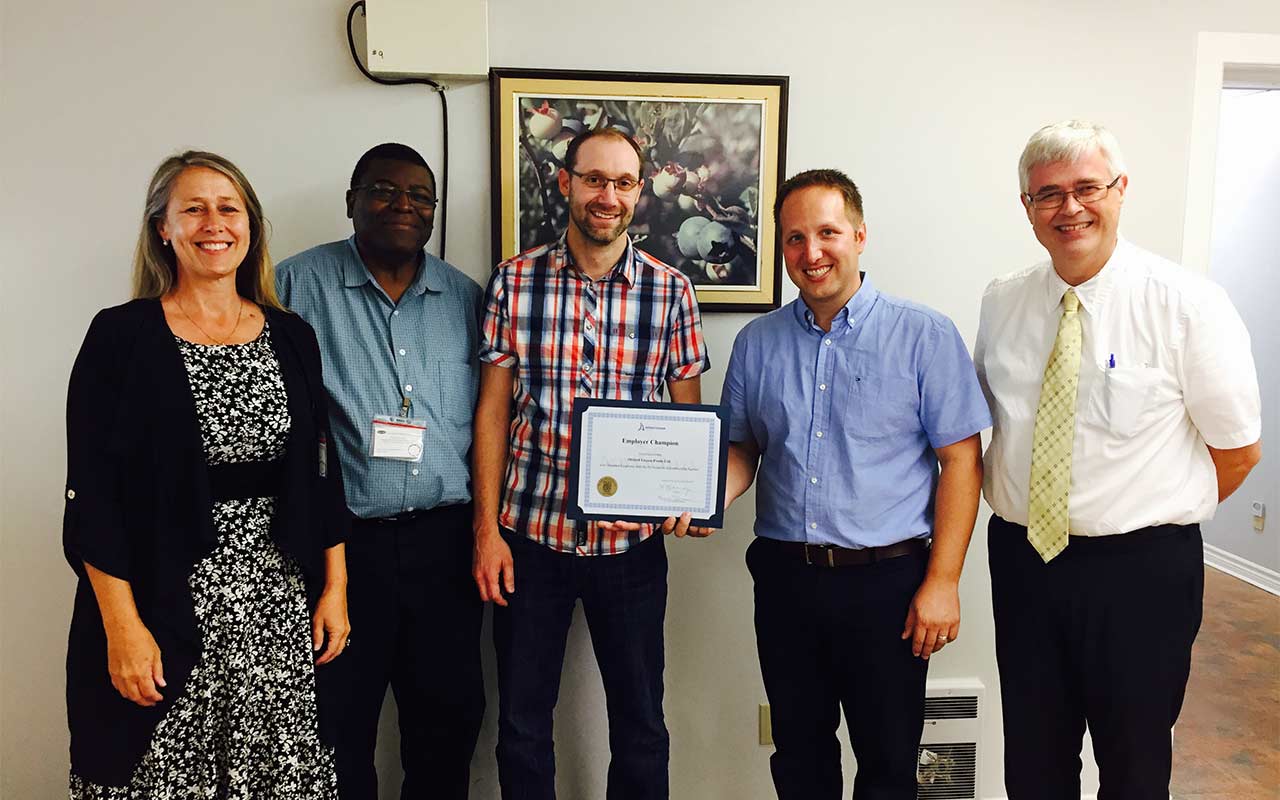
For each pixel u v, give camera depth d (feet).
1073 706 5.19
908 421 5.18
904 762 5.19
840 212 4.95
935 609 5.04
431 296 5.82
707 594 6.95
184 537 4.42
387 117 6.30
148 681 4.33
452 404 5.77
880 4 6.52
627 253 5.55
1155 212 6.90
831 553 5.18
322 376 5.15
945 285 6.84
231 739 4.61
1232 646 10.93
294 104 6.23
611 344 5.56
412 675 5.82
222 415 4.51
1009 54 6.66
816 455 5.24
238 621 4.59
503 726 5.63
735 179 6.50
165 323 4.51
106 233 6.17
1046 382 5.06
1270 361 13.06
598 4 6.32
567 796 6.96
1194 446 4.98
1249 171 13.52
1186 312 4.74
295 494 4.73
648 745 5.74
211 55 6.13
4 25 5.93
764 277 6.62
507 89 6.25
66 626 6.44
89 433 4.30
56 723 6.49
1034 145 4.85
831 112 6.58
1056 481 4.94
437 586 5.73
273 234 6.31
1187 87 6.79
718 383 6.74
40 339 6.21
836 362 5.24
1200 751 8.37
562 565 5.57
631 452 5.33
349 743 5.68
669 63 6.43
